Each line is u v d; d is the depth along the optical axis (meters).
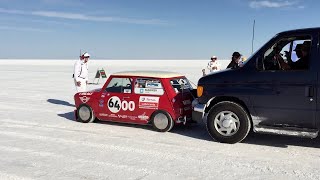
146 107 8.09
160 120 7.93
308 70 6.20
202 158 5.93
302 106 6.24
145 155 6.10
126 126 8.58
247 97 6.67
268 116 6.56
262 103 6.56
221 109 6.89
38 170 5.31
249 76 6.66
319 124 6.19
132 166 5.50
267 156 6.07
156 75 8.10
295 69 6.41
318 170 5.34
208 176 5.07
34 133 7.76
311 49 6.23
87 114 8.91
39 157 5.96
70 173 5.18
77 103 9.05
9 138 7.28
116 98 8.49
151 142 7.00
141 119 8.20
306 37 6.40
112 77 8.63
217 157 6.00
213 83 6.98
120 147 6.61
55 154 6.14
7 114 10.34
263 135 7.62
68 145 6.74
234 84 6.79
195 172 5.24
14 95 15.52
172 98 7.81
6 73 36.28
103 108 8.68
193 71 38.81
